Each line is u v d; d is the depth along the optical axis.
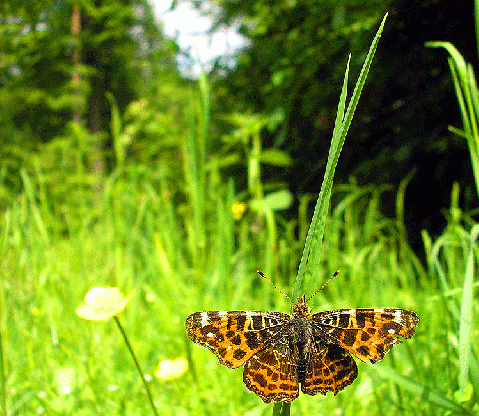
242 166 0.36
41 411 0.14
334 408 0.14
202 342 0.12
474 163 0.11
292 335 0.12
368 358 0.11
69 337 0.17
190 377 0.15
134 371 0.16
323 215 0.09
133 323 0.17
